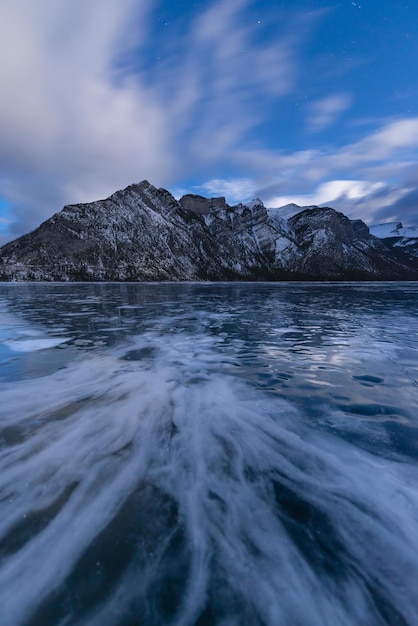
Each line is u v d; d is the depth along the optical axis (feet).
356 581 6.88
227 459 11.15
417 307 69.36
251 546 7.66
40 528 8.02
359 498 9.29
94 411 14.92
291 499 9.23
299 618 6.21
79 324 43.16
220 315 53.78
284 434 13.00
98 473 10.25
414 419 14.53
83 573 6.94
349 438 12.73
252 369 22.49
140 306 69.77
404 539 7.88
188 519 8.43
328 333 36.73
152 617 6.14
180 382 19.45
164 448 11.77
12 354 26.30
